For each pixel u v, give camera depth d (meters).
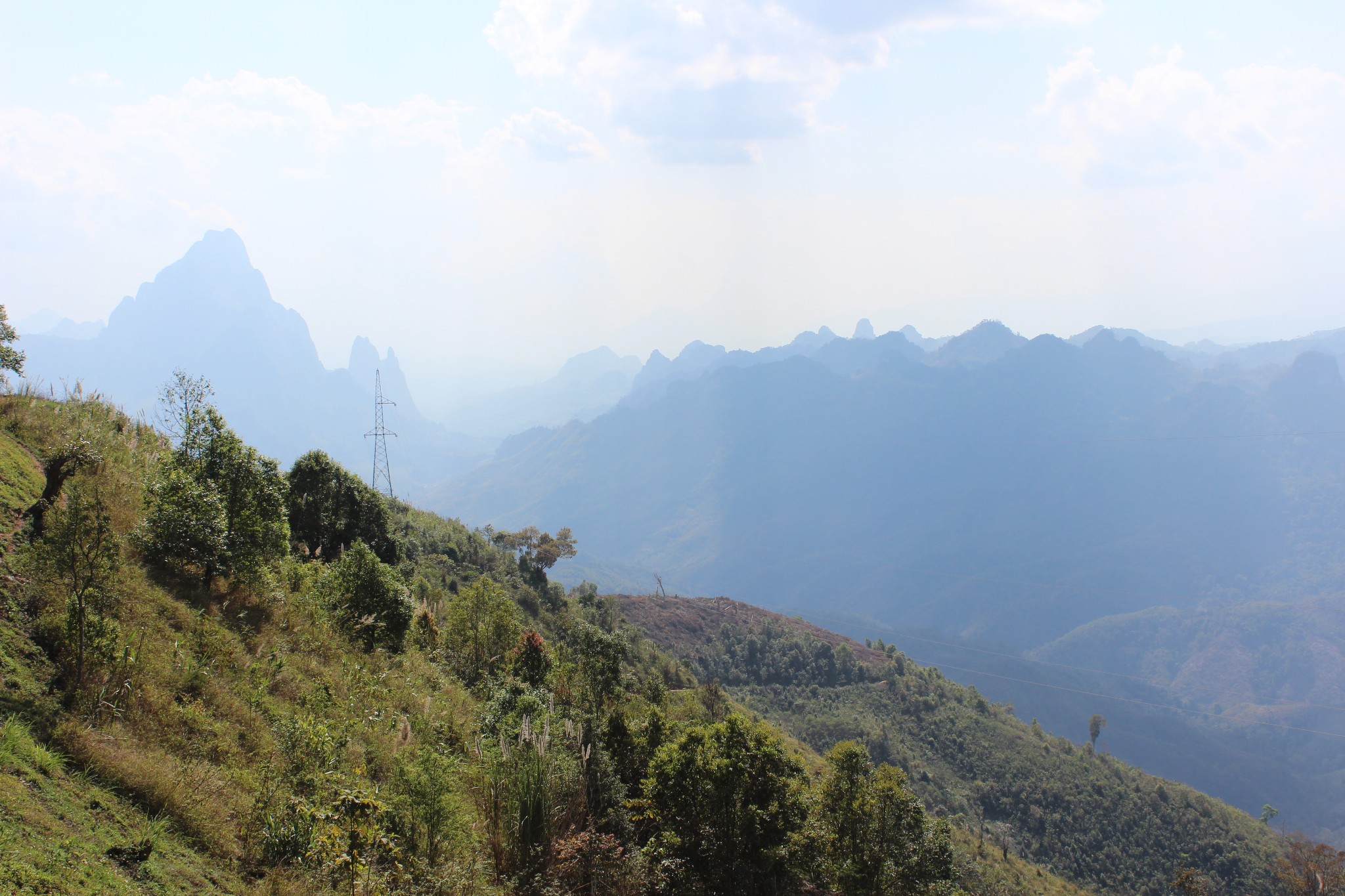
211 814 8.26
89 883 5.94
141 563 13.50
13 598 9.46
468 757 14.75
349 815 9.03
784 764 16.22
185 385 16.22
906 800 16.70
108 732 8.41
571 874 11.33
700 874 13.88
